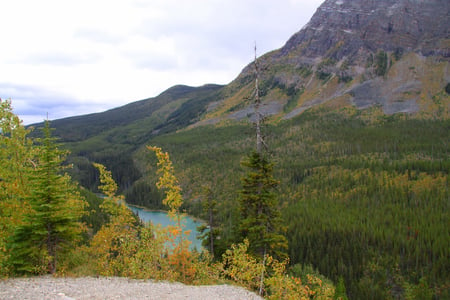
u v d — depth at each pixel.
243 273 17.95
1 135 17.78
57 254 18.52
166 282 16.59
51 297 11.84
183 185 163.88
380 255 80.25
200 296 13.98
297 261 77.88
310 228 90.94
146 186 157.75
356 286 72.75
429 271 75.00
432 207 103.88
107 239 19.48
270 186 22.28
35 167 18.44
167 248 18.86
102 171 21.38
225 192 140.88
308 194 130.88
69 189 20.30
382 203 112.38
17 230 17.30
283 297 17.09
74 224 18.72
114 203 21.23
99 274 17.97
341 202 118.12
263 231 21.39
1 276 15.70
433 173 129.25
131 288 14.28
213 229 28.73
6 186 16.94
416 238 87.31
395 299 71.31
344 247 83.19
